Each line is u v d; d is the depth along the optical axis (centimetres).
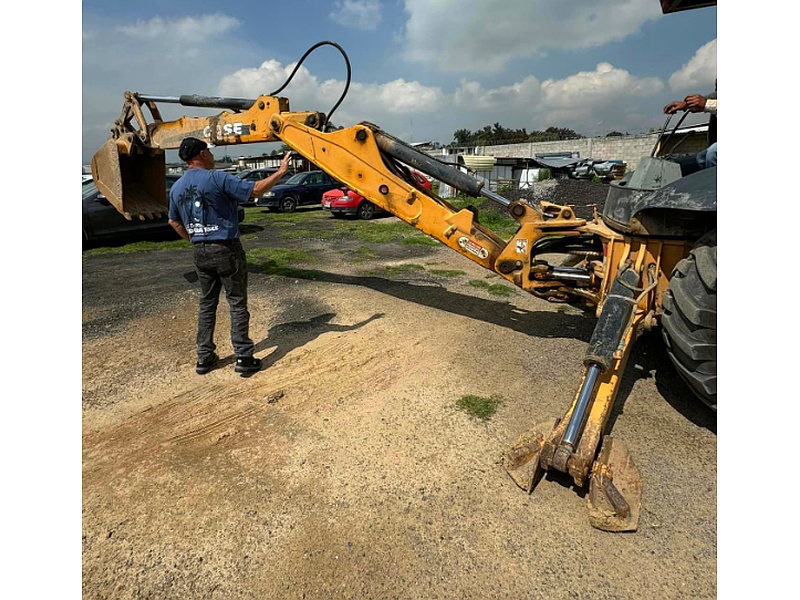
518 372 352
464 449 263
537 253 405
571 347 396
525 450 240
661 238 305
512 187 1770
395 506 223
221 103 483
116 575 189
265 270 655
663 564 191
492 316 471
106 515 218
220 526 212
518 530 209
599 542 202
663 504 221
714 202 225
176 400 315
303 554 198
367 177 402
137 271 648
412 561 194
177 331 431
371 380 341
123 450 264
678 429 277
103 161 539
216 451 263
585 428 232
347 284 586
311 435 277
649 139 2792
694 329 240
